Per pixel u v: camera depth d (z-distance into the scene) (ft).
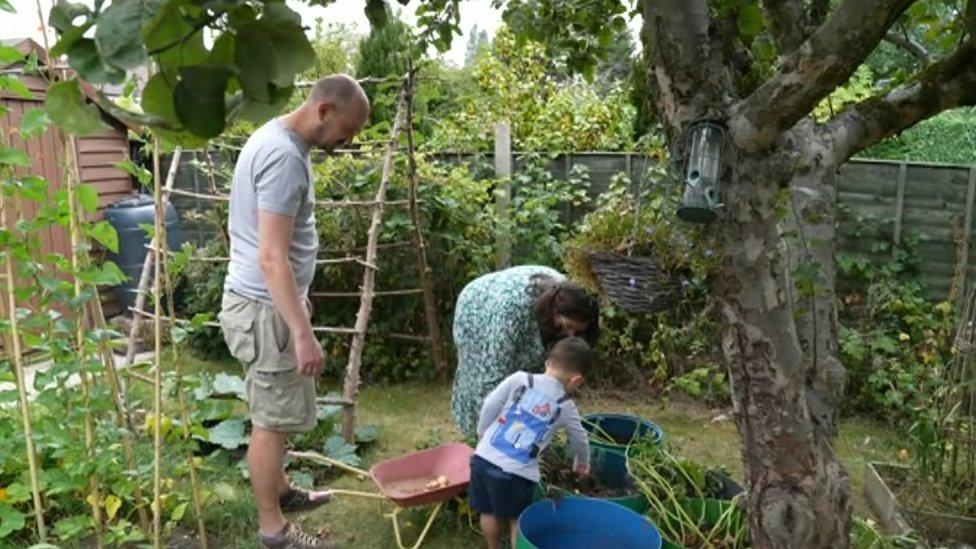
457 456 10.62
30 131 7.57
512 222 16.43
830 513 5.69
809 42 4.40
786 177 5.22
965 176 14.37
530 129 22.07
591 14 8.91
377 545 9.79
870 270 14.85
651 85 5.45
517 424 8.72
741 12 5.38
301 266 8.94
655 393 15.57
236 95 2.16
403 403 15.29
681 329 14.99
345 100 8.39
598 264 7.54
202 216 17.84
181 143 2.24
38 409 9.57
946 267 14.71
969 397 10.53
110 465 8.87
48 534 9.52
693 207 4.96
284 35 2.00
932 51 8.45
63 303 8.00
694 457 12.66
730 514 8.73
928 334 13.94
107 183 19.60
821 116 12.98
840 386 6.07
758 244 5.22
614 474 10.29
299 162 8.36
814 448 5.64
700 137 4.94
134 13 1.82
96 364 8.21
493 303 9.63
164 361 17.35
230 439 12.07
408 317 16.71
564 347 8.92
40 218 7.82
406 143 15.96
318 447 12.49
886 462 12.08
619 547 8.46
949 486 10.43
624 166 16.66
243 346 8.79
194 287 18.03
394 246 16.21
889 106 5.47
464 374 10.19
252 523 10.21
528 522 8.37
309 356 8.34
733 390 5.73
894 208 14.93
